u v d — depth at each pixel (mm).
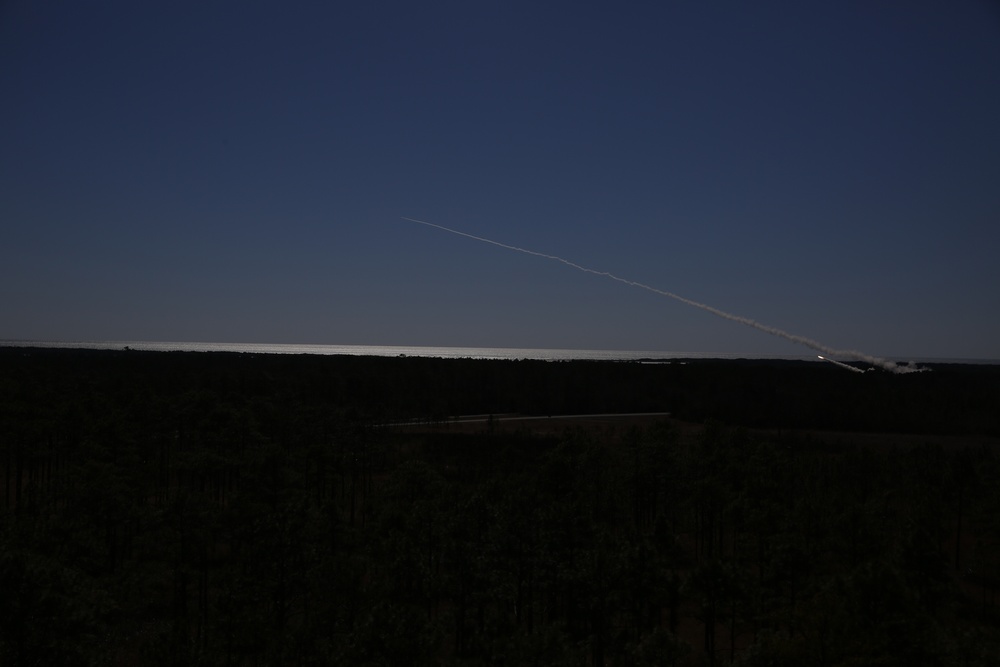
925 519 63125
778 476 85062
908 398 164000
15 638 31953
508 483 73188
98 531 57375
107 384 146250
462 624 48781
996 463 85312
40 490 67500
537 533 52406
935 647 33750
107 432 84250
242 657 40531
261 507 56531
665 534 57938
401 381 186750
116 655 42438
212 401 107000
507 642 37312
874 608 36094
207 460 76938
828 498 72250
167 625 48094
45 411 92250
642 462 86000
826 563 56969
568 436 94125
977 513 68562
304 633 39875
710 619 45938
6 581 32094
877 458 96812
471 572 49250
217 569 58375
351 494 88062
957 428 147625
